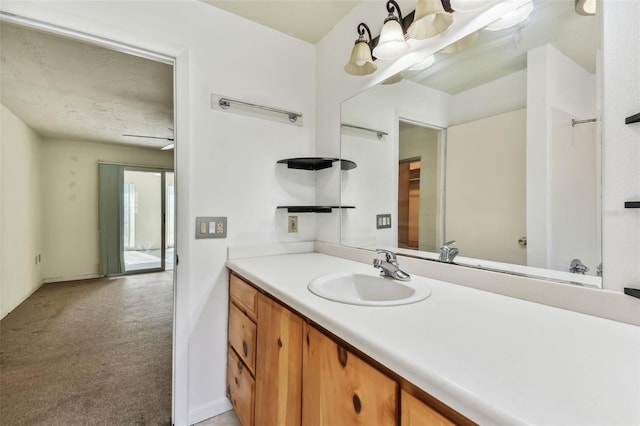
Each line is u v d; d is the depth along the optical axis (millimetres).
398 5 1369
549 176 911
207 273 1628
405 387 595
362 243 1655
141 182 5254
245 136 1754
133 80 2441
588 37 818
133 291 4070
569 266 858
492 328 708
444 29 1101
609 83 770
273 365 1139
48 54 2037
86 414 1615
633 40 732
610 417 398
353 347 740
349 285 1310
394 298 1147
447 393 485
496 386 471
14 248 3398
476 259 1119
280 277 1248
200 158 1604
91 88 2605
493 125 1072
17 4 1189
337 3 1631
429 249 1302
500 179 1053
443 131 1248
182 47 1541
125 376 1989
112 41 1405
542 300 892
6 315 3148
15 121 3391
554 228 896
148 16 1452
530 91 963
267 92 1834
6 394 1787
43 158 4332
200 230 1605
